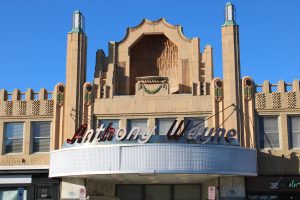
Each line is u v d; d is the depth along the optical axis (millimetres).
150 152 31266
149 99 36875
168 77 38312
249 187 34469
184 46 38469
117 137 31797
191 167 31234
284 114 35844
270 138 35750
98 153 31906
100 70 37844
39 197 35594
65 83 37531
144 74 39656
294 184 34281
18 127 38031
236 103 35625
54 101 37531
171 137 31578
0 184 36031
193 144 31516
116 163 31422
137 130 31781
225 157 32000
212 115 35906
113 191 38688
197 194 38062
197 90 36719
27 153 37250
